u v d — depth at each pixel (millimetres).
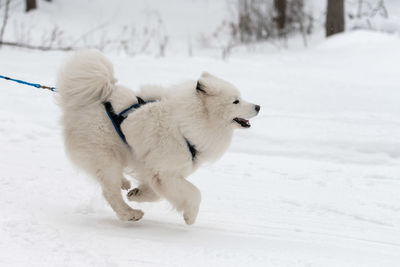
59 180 5480
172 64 12797
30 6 20469
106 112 4301
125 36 18766
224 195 5488
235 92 4336
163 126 4238
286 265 3537
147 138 4227
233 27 19406
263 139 7684
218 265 3424
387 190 5863
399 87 11039
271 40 19297
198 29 21109
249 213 4941
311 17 19922
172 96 4340
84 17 21359
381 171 6582
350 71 12945
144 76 10820
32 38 15727
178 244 3844
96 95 4324
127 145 4383
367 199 5535
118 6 23453
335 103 9633
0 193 4781
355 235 4453
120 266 3258
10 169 5730
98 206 4770
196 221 4605
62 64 4438
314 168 6656
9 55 12391
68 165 6121
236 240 4098
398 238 4430
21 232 3652
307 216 4945
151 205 5133
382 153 7258
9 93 8844
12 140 7031
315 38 18938
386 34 16656
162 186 4320
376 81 11680
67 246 3496
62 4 22906
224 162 6789
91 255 3361
